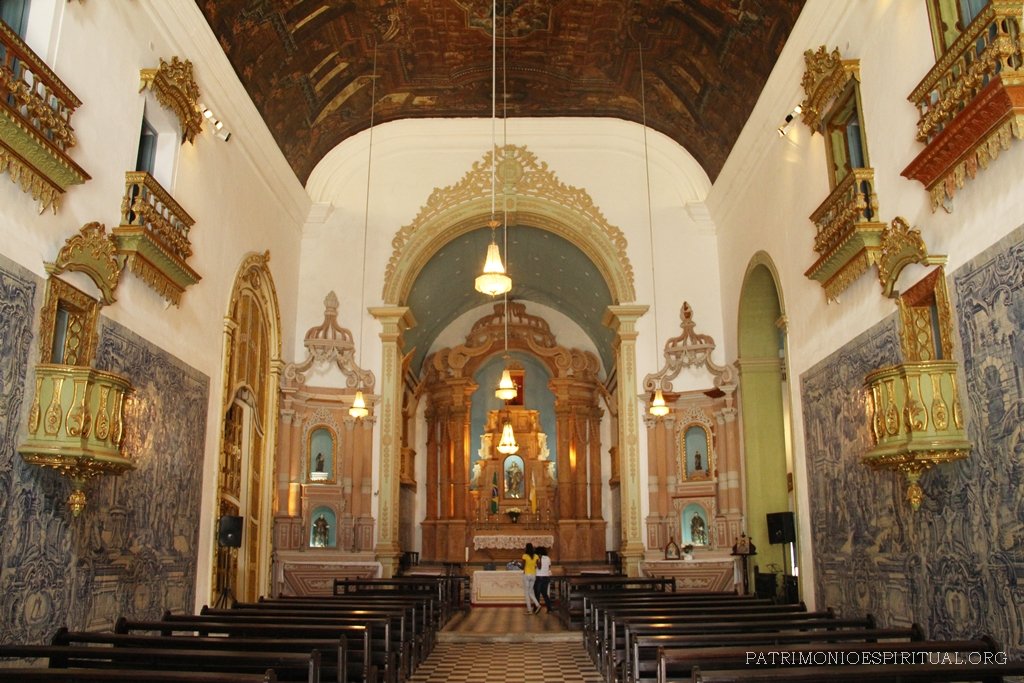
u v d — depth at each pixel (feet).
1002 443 21.61
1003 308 21.50
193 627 25.99
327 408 53.88
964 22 24.13
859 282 31.07
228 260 40.32
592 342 86.33
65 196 24.73
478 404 89.71
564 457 83.30
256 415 46.16
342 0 41.50
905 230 26.84
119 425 24.30
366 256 56.59
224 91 38.52
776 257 41.93
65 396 22.98
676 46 45.60
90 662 20.72
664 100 52.37
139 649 19.63
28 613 22.62
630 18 44.60
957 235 23.93
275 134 47.34
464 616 52.70
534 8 44.21
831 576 34.40
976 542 22.94
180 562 33.78
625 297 56.54
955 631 24.08
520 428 85.25
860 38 30.76
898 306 27.32
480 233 62.85
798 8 35.32
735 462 52.03
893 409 24.44
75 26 25.46
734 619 28.35
